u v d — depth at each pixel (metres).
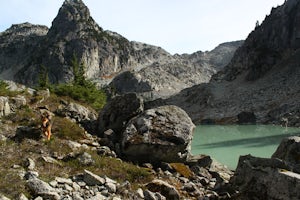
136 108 24.08
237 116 98.81
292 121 80.75
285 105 96.75
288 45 149.75
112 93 162.25
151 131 20.56
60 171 14.90
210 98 134.00
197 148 39.38
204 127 84.12
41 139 18.67
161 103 143.38
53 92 36.47
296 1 159.25
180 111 22.45
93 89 43.41
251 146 40.09
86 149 18.84
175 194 14.45
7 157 15.33
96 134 24.03
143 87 196.38
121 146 20.53
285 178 12.48
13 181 12.17
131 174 16.39
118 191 13.56
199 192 15.66
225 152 35.88
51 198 11.54
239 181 14.95
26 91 30.73
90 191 13.02
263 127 76.06
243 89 134.88
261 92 124.12
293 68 134.25
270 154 34.22
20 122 22.19
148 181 16.05
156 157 20.31
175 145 20.20
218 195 15.20
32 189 11.76
